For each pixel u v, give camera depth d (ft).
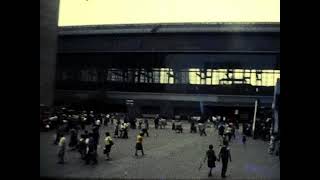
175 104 270.46
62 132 92.43
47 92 170.09
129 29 276.62
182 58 276.82
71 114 155.22
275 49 256.52
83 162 68.28
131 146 98.78
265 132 126.41
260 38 257.14
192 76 281.33
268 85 264.31
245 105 256.93
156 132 153.38
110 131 142.31
